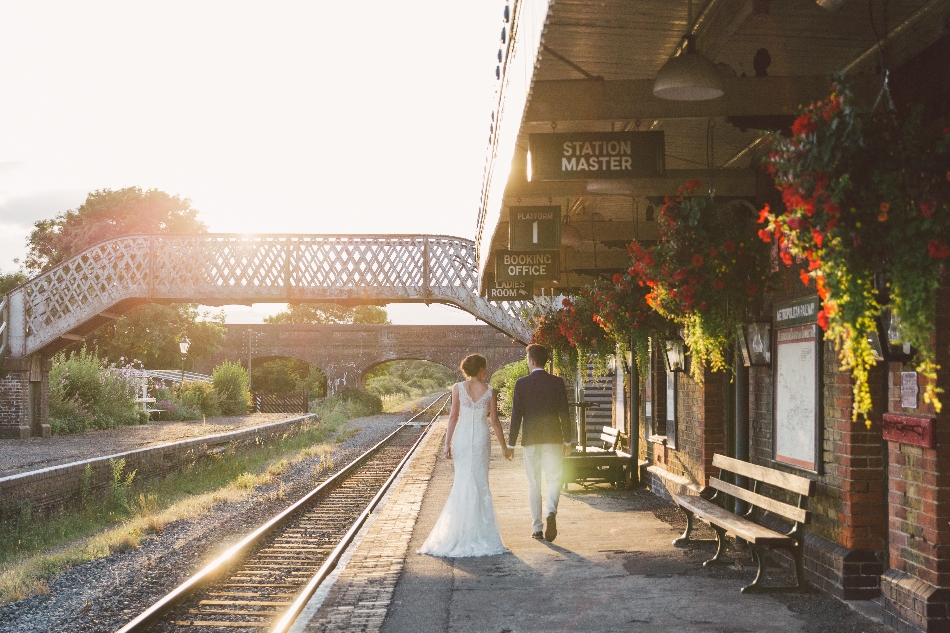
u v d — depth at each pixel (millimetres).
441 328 60938
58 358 31766
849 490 6191
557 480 8734
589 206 10547
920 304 3814
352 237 27250
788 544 6355
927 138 3842
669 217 6754
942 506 5172
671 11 5301
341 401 54531
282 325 61250
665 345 10219
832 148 3818
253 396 50219
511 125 6152
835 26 5480
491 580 7000
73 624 7242
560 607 6148
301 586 8367
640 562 7645
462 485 8109
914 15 5199
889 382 5793
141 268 27688
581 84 5801
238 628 6848
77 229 49375
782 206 7145
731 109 5750
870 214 3824
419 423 42219
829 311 3943
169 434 26562
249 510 14477
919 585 5324
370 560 7824
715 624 5672
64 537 12180
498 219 9695
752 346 8180
